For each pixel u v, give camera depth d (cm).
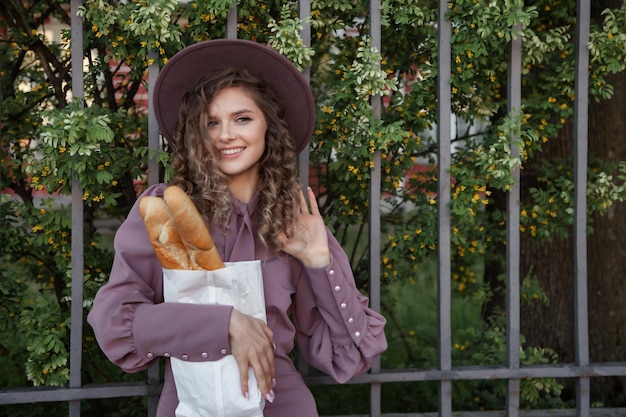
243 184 181
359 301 188
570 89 269
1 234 272
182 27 244
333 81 333
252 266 164
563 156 327
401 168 282
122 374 323
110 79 291
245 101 174
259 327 162
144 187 298
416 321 436
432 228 268
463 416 283
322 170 333
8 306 266
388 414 284
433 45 260
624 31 257
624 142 318
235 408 160
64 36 269
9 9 288
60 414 308
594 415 291
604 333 330
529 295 320
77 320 234
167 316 160
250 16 252
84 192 235
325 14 273
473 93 286
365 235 539
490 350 319
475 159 260
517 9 238
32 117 295
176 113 191
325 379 244
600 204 275
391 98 275
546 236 288
